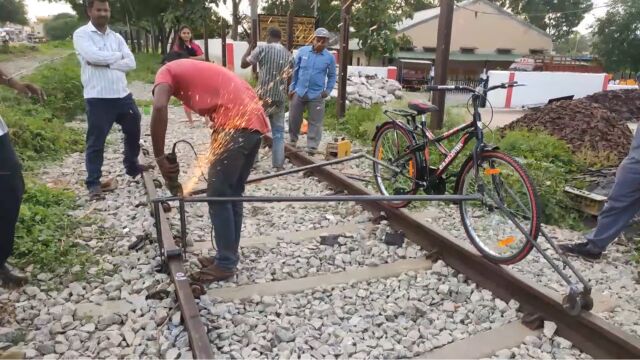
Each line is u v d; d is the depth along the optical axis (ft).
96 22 17.44
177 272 11.60
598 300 12.19
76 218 16.01
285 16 45.75
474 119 13.92
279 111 22.34
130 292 11.85
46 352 9.66
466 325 11.17
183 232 12.59
